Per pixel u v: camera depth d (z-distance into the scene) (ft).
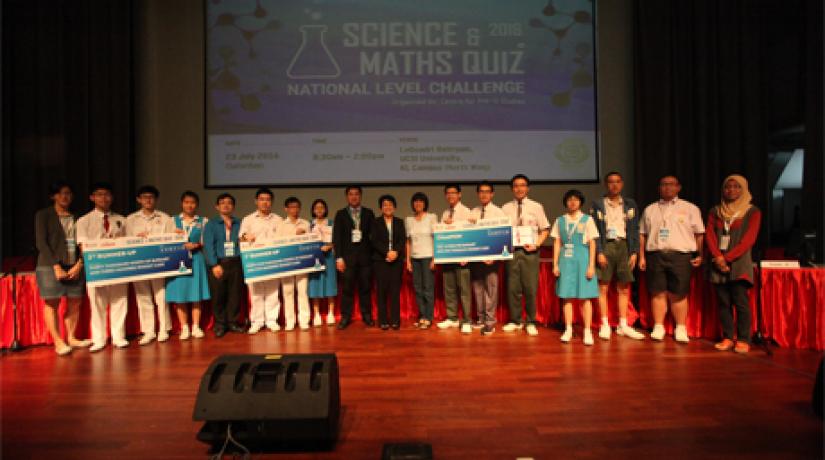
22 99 15.70
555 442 5.78
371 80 16.29
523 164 16.38
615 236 11.25
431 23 16.33
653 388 7.73
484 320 12.12
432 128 16.34
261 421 5.53
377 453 5.59
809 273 9.96
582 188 16.58
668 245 10.87
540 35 16.42
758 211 9.83
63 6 15.71
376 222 12.91
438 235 12.11
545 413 6.71
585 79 16.51
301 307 12.91
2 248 15.49
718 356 9.69
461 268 12.35
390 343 11.03
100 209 11.14
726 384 7.90
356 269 13.23
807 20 13.88
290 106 16.34
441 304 14.25
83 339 11.70
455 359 9.59
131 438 6.03
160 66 16.75
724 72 15.47
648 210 11.44
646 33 16.01
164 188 16.74
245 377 5.71
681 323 11.02
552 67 16.44
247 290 13.42
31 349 10.85
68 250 10.69
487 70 16.34
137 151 16.67
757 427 6.17
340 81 16.29
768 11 15.34
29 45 15.74
